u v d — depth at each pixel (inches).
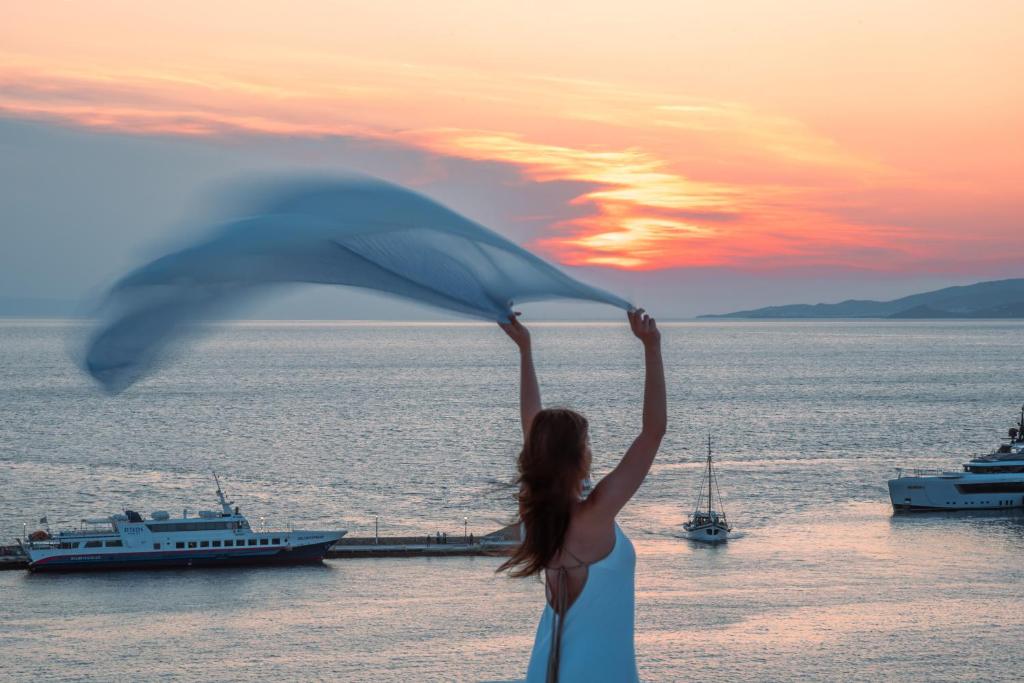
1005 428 6205.7
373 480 4242.1
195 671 1883.6
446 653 1975.9
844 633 2070.6
